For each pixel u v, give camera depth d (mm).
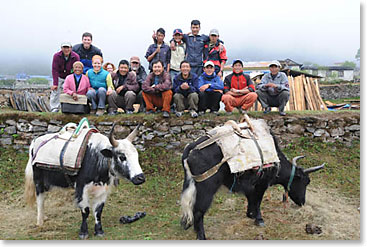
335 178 6988
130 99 7875
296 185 5418
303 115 8234
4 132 7789
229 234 4859
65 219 5430
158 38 8477
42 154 4895
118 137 7707
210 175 4457
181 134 7797
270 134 5148
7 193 6395
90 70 8023
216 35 8328
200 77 7895
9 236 4742
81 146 4703
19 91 16281
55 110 8492
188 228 4953
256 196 5215
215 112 8031
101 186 4711
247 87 7832
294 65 45344
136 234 4820
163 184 6754
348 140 8125
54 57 8352
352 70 54438
